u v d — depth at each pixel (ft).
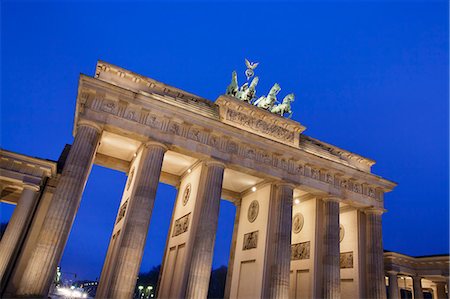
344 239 227.61
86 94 162.91
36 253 132.36
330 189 207.62
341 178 215.10
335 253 195.21
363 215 223.71
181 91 191.72
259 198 211.00
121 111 166.09
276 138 203.31
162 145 167.53
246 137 187.42
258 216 205.77
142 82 184.34
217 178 175.94
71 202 143.54
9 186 161.58
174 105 171.94
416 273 244.63
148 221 154.71
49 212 139.44
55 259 135.03
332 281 188.96
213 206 169.78
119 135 169.37
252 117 200.85
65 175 146.20
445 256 228.84
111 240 185.47
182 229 187.11
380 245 213.05
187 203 192.34
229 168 185.68
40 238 135.03
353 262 215.10
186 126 177.47
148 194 157.69
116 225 185.37
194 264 158.92
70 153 151.33
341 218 234.79
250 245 204.03
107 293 144.56
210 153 178.19
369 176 219.00
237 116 196.54
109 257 175.83
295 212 231.09
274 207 196.34
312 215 213.46
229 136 183.11
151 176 160.97
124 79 181.06
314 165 204.23
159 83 186.80
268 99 220.84
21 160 151.64
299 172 201.67
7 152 149.38
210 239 164.35
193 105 190.19
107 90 162.61
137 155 190.29
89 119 157.28
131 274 143.95
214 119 179.32
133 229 150.41
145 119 169.58
